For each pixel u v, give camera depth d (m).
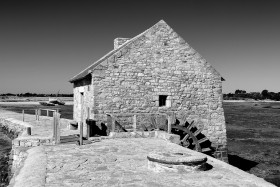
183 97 18.38
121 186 7.43
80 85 20.14
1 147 24.66
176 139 14.12
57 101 95.12
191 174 8.50
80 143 12.90
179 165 8.63
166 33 18.11
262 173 18.44
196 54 18.69
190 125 17.45
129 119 16.84
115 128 16.53
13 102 109.38
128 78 17.27
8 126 30.08
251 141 30.09
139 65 17.52
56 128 13.11
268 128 41.44
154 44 17.86
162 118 16.70
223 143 19.02
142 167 9.24
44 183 7.55
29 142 12.84
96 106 16.61
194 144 17.55
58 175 8.28
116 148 12.18
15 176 9.01
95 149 11.95
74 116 22.47
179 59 18.33
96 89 16.66
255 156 23.20
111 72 16.95
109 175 8.36
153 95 17.77
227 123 48.41
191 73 18.56
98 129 16.59
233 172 8.75
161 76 17.95
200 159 8.73
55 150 11.71
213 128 18.88
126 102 17.22
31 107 72.69
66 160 10.00
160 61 17.95
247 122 50.06
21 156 12.20
